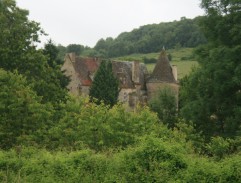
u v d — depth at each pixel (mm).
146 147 13281
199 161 13023
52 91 33188
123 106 22953
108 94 56094
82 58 68250
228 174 12148
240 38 32531
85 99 23656
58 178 13828
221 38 34438
